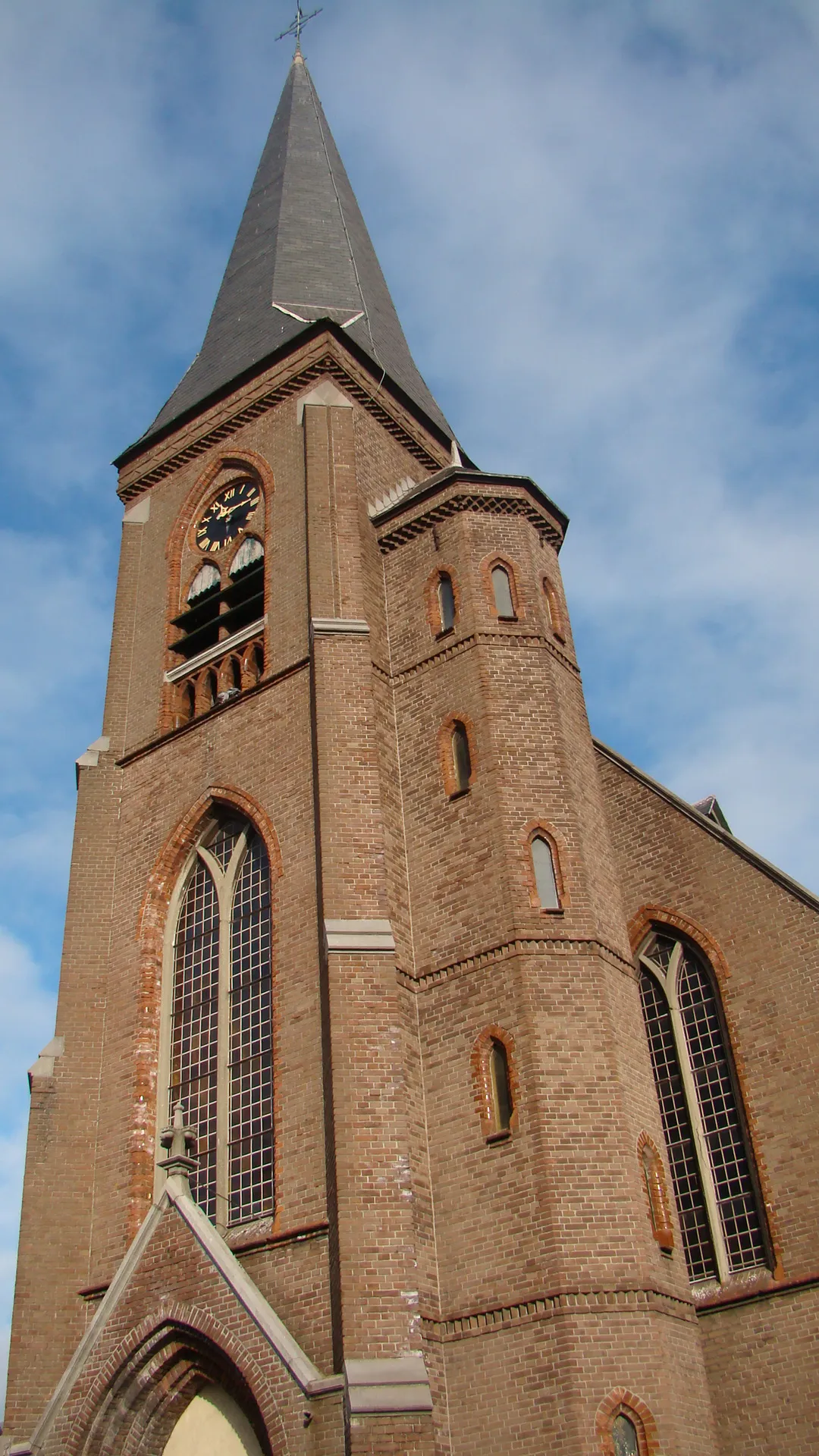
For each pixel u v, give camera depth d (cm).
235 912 3225
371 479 3822
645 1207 2497
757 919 3044
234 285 4794
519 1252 2439
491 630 3191
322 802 2961
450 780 3047
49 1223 2983
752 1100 2886
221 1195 2838
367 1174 2477
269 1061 2927
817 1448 2527
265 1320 2417
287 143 5403
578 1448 2222
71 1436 2542
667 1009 3109
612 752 3447
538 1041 2616
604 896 2941
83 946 3375
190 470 4156
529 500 3441
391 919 2872
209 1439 2534
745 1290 2717
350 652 3195
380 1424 2172
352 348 4091
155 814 3497
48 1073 3170
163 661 3825
